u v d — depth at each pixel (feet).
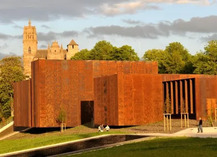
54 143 179.01
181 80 248.93
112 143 166.20
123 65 286.05
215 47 371.35
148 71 294.46
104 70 278.87
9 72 381.60
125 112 229.66
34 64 266.57
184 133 169.37
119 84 229.04
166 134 167.22
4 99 379.14
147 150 124.88
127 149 131.34
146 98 235.40
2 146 204.85
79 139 177.47
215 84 239.91
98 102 248.32
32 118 269.03
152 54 449.06
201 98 236.63
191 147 124.98
